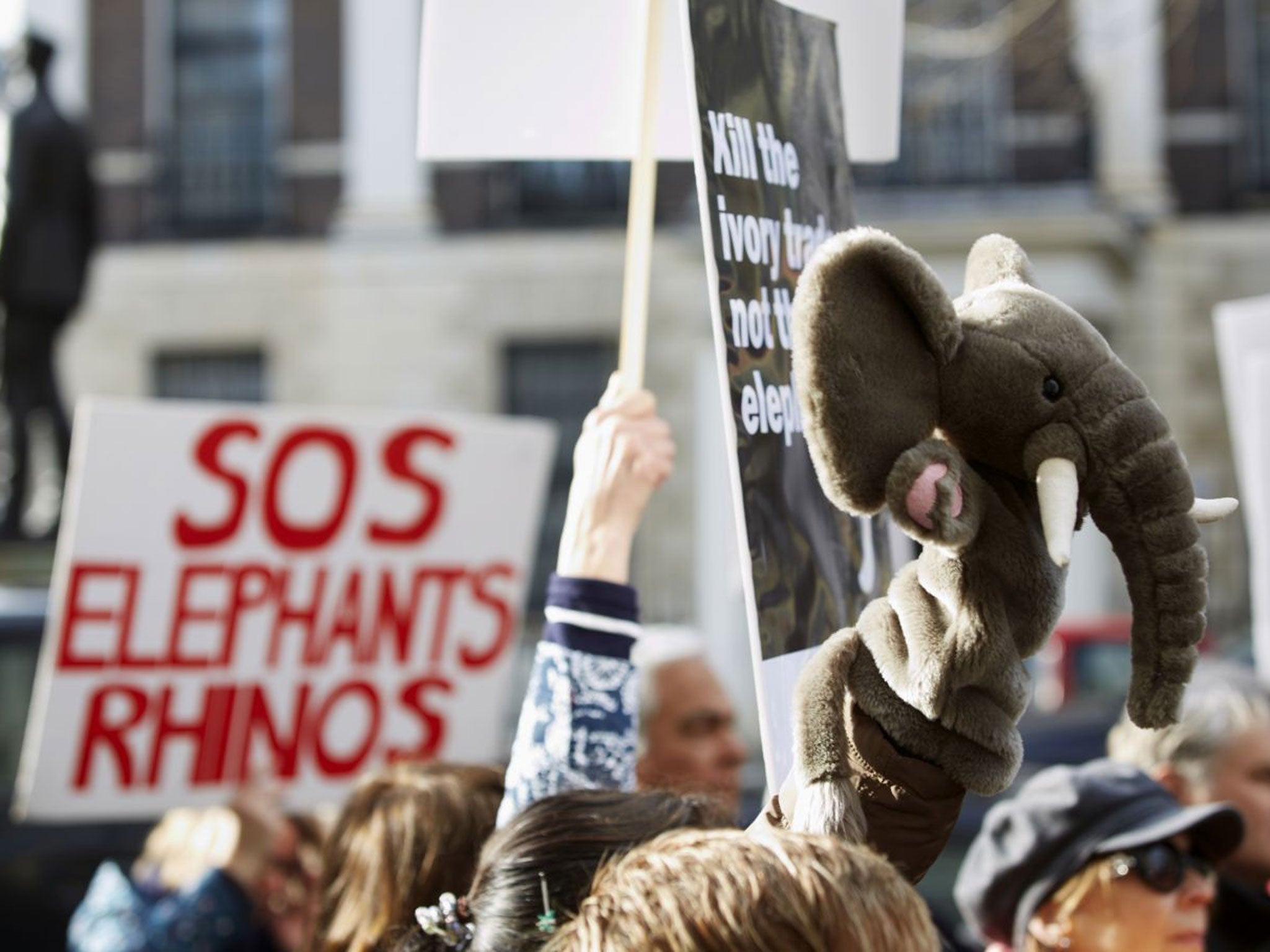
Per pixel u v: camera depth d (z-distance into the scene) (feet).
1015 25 44.50
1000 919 10.61
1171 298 58.90
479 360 60.08
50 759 15.87
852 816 6.33
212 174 60.95
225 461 16.33
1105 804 10.37
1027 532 6.26
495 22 10.01
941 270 57.47
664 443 9.20
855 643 6.55
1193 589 6.10
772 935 5.27
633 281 9.30
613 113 10.03
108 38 60.85
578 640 8.80
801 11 8.90
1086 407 6.12
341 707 16.56
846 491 6.05
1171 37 58.03
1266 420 16.92
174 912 15.89
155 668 16.10
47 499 44.11
